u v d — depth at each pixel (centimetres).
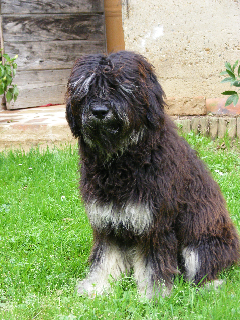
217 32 366
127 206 206
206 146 337
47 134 363
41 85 503
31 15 486
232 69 305
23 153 345
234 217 259
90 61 203
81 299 212
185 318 198
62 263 233
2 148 365
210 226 218
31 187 297
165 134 209
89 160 210
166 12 373
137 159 203
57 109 475
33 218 267
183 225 216
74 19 509
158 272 213
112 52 212
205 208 218
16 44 483
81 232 255
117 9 544
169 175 206
